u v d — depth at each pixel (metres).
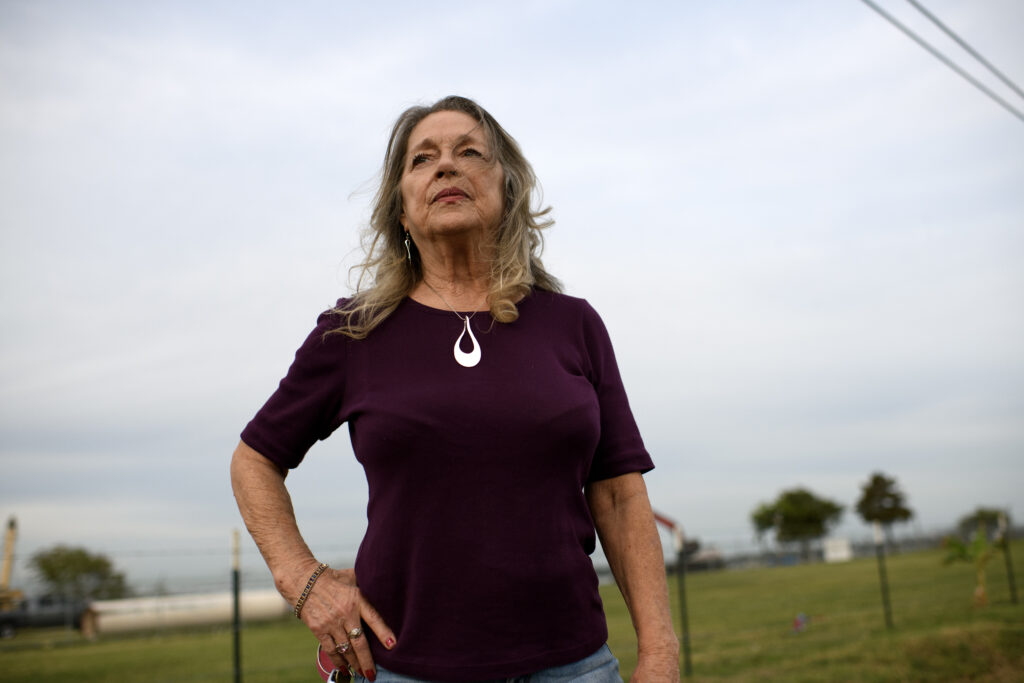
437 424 1.49
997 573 21.27
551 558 1.48
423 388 1.54
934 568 24.95
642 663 1.55
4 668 12.05
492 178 1.79
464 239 1.76
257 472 1.62
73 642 15.08
